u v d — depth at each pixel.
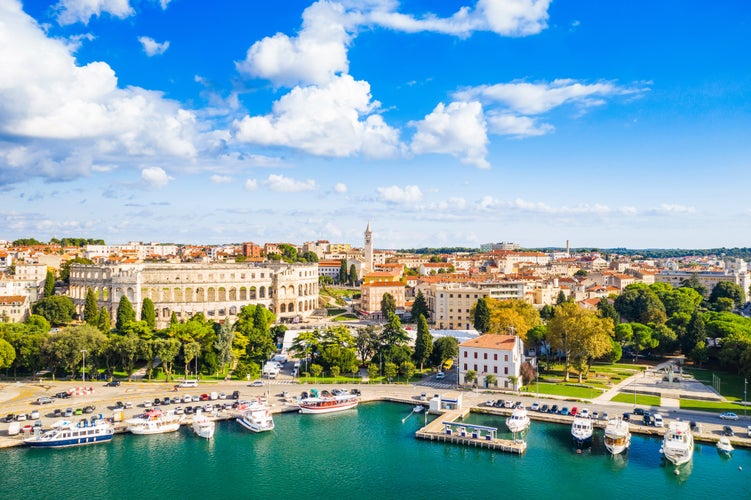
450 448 133.00
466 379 179.25
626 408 154.00
